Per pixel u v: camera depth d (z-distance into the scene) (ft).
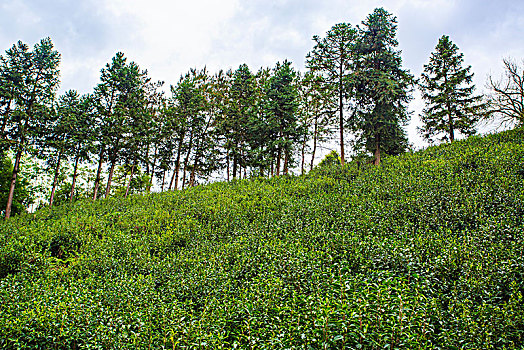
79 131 98.27
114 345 18.78
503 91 83.35
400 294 18.95
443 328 17.60
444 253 25.26
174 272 31.78
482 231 28.37
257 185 75.61
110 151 100.12
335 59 95.61
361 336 16.75
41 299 24.03
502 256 23.57
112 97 102.68
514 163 45.68
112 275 32.63
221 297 25.02
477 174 44.62
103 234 47.78
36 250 40.60
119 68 103.91
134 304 24.02
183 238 43.91
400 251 25.95
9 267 36.24
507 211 32.12
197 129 108.99
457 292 20.98
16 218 71.97
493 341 16.42
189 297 26.17
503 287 20.81
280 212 47.96
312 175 75.61
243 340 19.34
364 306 18.11
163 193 84.69
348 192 51.13
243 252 33.22
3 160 103.71
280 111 96.53
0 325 19.98
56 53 96.78
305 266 26.76
